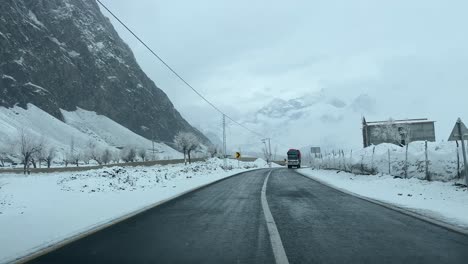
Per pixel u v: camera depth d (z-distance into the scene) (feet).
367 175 94.07
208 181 94.94
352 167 110.32
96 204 47.26
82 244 26.03
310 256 21.85
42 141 314.14
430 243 24.79
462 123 49.42
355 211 39.29
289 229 29.89
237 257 21.89
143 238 27.58
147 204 47.44
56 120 637.71
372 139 239.30
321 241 25.62
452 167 59.16
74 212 40.86
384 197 52.60
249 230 29.73
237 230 29.81
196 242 25.93
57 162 426.10
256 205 45.16
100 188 66.03
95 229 31.30
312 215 36.88
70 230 31.27
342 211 39.37
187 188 72.23
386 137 236.84
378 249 23.35
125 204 47.47
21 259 22.58
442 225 30.76
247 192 62.80
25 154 255.29
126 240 27.02
